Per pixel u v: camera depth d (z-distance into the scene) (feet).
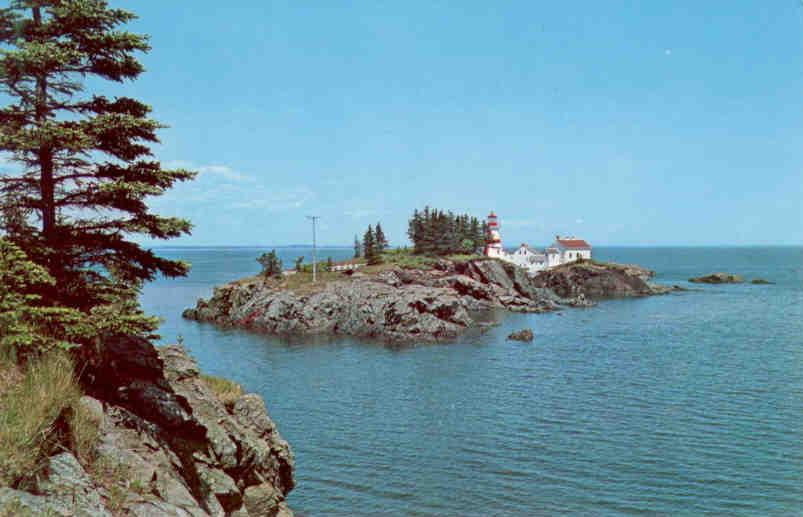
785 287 458.09
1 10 40.68
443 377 162.40
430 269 375.25
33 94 42.55
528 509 78.84
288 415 124.67
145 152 47.85
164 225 46.65
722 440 103.91
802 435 105.60
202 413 54.70
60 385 35.73
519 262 504.84
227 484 49.16
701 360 178.50
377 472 92.17
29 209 44.80
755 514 76.28
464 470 92.43
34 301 40.75
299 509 79.41
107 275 48.65
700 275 622.13
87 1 43.11
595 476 89.15
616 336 232.12
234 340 234.79
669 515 76.38
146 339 56.44
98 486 32.89
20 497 26.55
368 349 212.43
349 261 433.48
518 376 161.58
